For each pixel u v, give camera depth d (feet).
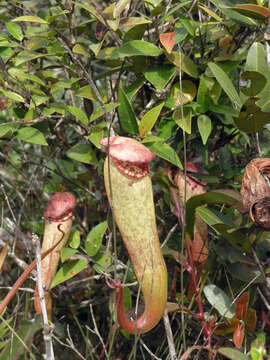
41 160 2.83
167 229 2.40
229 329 1.97
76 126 2.45
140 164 1.68
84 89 2.04
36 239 1.69
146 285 1.73
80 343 2.36
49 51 2.12
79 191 2.79
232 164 2.35
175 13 2.26
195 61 2.31
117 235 2.39
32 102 2.01
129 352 2.33
